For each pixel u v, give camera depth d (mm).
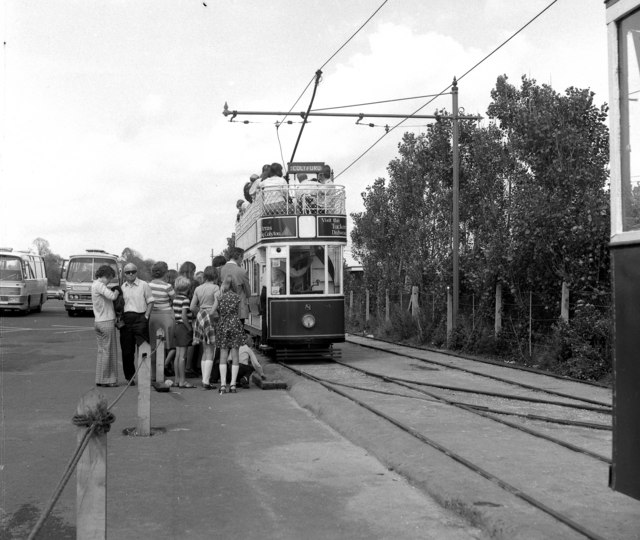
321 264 16625
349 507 5805
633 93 4172
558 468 6582
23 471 6789
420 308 24156
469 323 20234
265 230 16734
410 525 5359
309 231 16516
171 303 13547
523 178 17359
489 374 14312
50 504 3426
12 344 20766
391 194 26359
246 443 8133
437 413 9500
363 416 9031
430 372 14750
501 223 18938
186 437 8430
